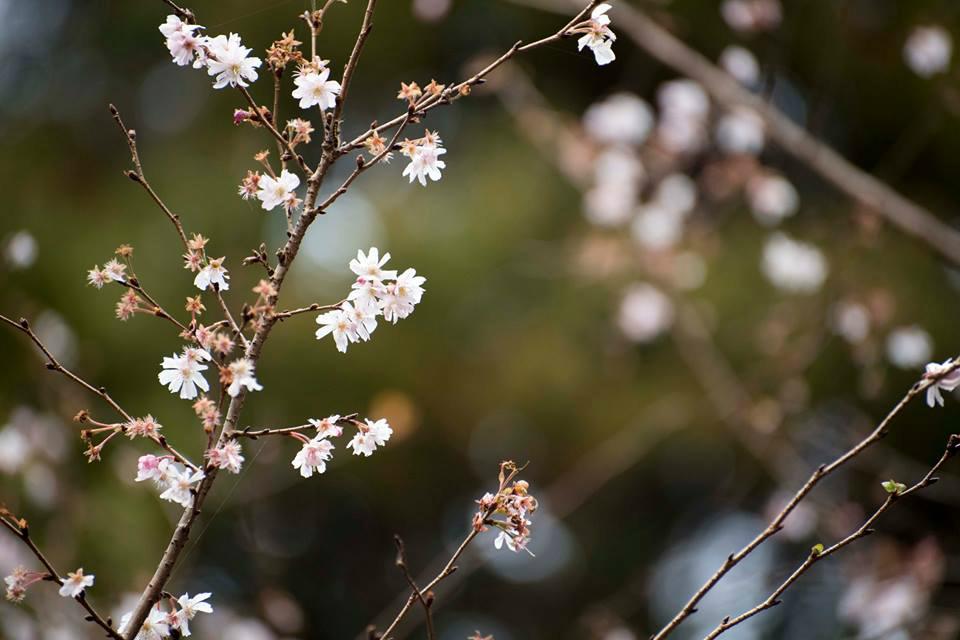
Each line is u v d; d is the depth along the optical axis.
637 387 7.12
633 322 5.76
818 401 6.66
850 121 7.54
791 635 6.84
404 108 8.04
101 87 7.77
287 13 6.87
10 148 7.47
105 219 7.04
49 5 8.04
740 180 5.48
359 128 7.96
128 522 5.24
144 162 7.39
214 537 6.95
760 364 5.84
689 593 7.89
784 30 5.94
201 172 7.18
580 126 5.80
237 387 1.66
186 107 7.64
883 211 5.07
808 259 5.31
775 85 5.35
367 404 6.98
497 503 1.90
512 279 7.33
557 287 7.26
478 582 8.95
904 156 5.29
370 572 8.47
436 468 7.82
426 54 7.85
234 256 6.90
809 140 5.23
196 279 1.79
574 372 7.18
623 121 5.57
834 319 5.29
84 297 6.50
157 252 6.85
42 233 6.74
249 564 6.72
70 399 5.48
